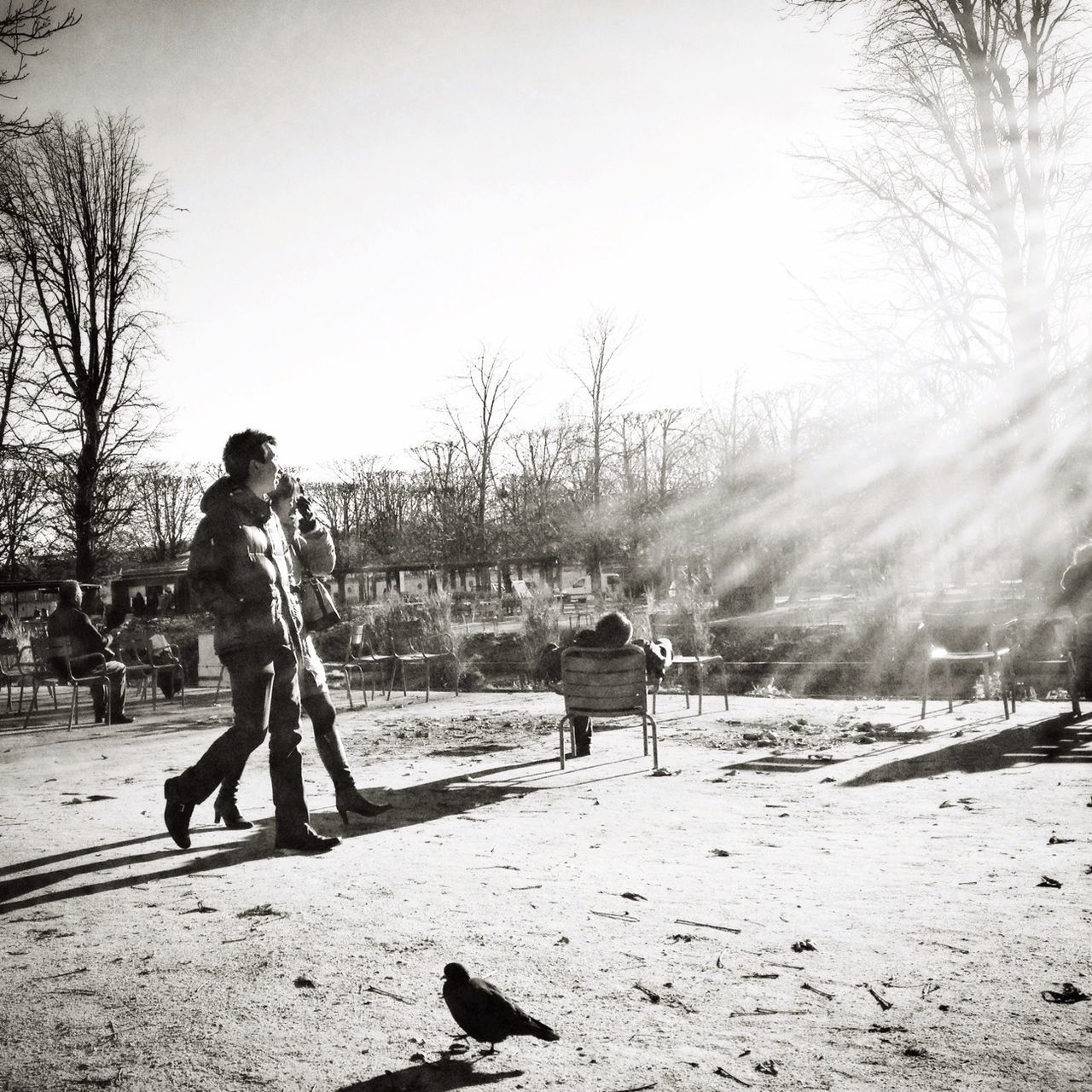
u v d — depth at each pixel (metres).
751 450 27.25
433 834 5.46
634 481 40.06
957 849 4.61
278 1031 2.73
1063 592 9.09
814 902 3.82
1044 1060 2.38
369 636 15.20
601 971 3.12
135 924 3.86
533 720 11.00
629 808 6.00
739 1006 2.79
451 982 2.52
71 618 12.78
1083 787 5.99
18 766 9.09
